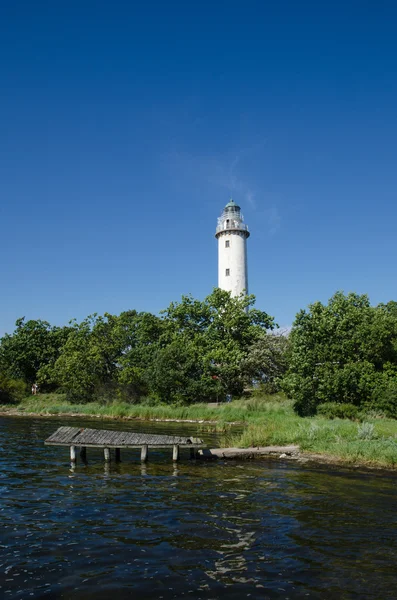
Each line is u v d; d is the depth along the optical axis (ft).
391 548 26.73
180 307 179.22
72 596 20.35
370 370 104.17
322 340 112.47
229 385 160.97
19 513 32.89
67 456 58.90
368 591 21.27
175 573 22.98
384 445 58.59
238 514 33.32
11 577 22.21
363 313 115.03
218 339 168.86
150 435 61.52
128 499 37.32
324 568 23.80
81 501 36.45
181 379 148.87
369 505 36.01
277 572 23.25
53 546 26.40
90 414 137.39
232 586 21.58
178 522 31.27
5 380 184.24
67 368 170.40
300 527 30.42
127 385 163.73
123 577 22.41
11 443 70.23
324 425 74.38
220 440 73.82
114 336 184.14
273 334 166.91
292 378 112.37
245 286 203.82
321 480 45.32
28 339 215.72
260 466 53.01
